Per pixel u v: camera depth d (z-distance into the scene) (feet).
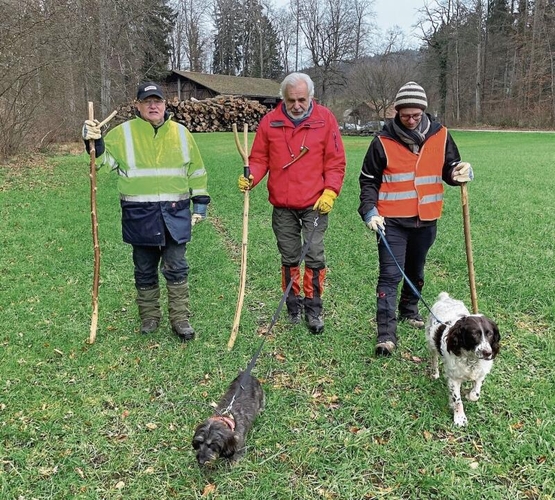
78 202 37.70
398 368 14.44
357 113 177.78
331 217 32.42
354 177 49.16
